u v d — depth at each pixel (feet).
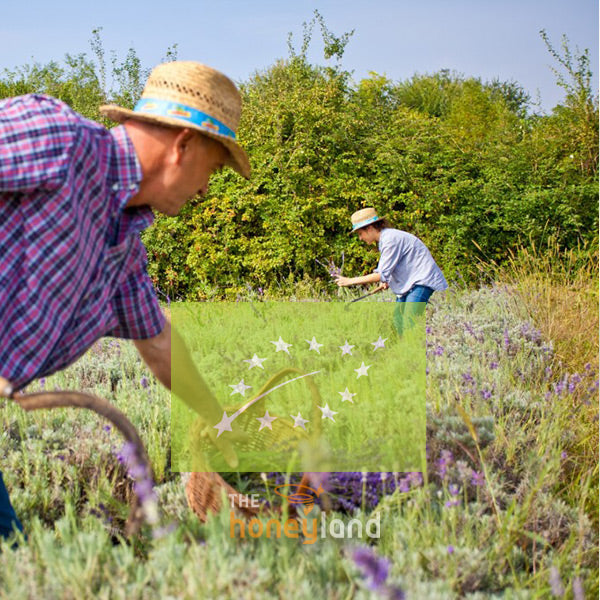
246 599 5.53
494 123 57.36
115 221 5.96
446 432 9.97
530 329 16.93
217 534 6.37
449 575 6.56
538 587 6.72
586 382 13.29
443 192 30.14
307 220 28.32
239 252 28.17
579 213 32.73
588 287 21.07
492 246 31.19
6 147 5.12
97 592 5.84
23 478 9.21
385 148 30.68
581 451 10.85
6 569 5.64
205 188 6.52
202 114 5.95
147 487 5.27
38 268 5.38
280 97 31.07
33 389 12.84
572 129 38.22
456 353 14.69
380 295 23.85
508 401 11.87
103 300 6.16
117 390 13.00
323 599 5.86
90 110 33.73
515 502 7.82
